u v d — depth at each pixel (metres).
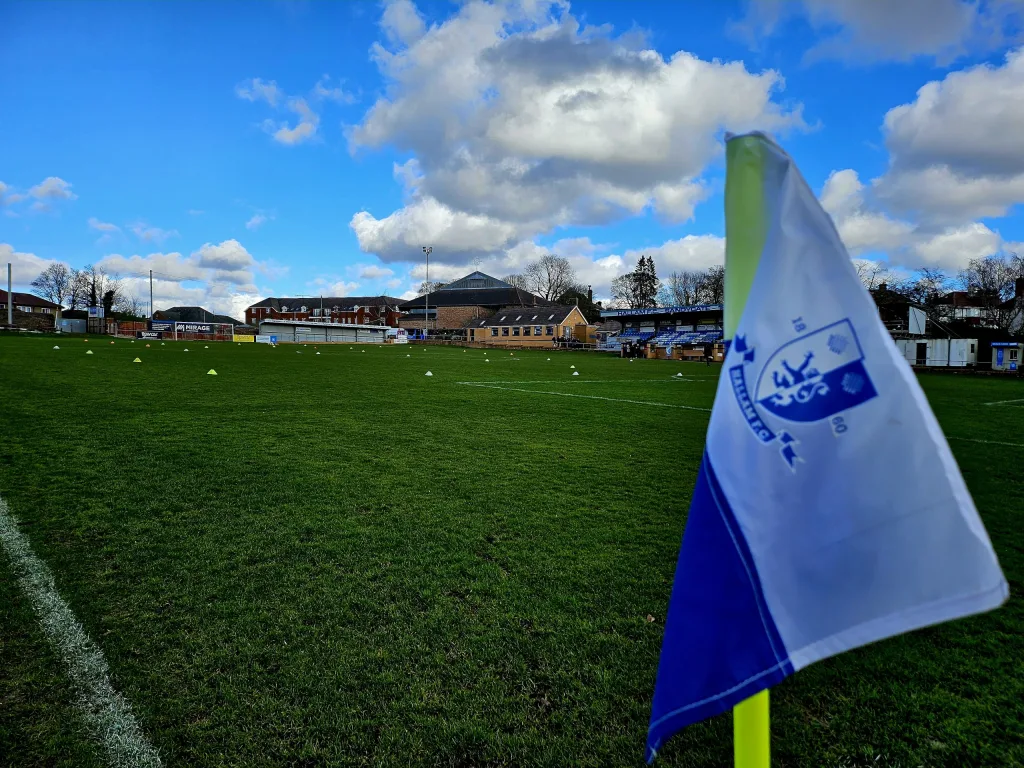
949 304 53.69
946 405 16.23
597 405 14.34
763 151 1.45
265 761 2.43
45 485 6.09
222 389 15.02
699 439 9.85
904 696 2.92
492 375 23.42
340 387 16.61
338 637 3.34
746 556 1.45
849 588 1.33
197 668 3.02
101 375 17.39
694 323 60.12
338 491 6.19
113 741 2.51
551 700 2.83
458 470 7.25
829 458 1.35
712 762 2.45
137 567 4.20
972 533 1.22
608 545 4.83
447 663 3.11
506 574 4.23
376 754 2.47
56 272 95.56
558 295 106.12
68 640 3.24
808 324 1.38
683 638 1.53
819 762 2.47
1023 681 3.05
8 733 2.53
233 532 4.93
